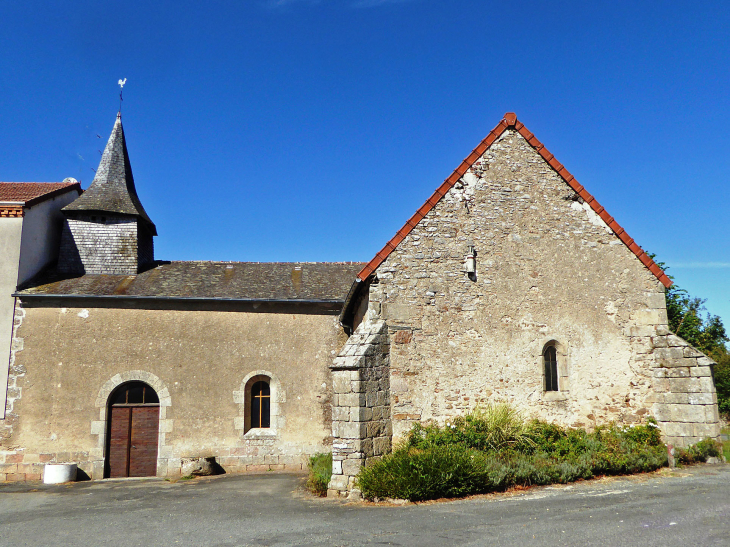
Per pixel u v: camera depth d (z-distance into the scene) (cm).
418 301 1092
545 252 1161
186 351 1355
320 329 1413
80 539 718
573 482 931
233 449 1327
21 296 1305
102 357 1323
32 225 1409
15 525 819
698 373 1098
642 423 1122
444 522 708
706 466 1039
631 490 853
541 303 1138
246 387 1370
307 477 1208
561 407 1106
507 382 1093
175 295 1364
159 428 1314
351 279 1565
